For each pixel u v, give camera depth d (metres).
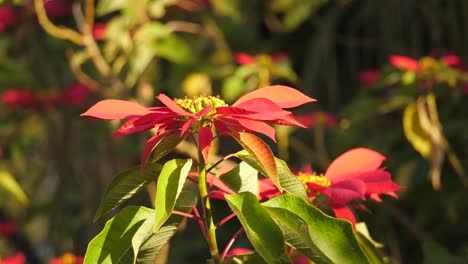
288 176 1.66
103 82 4.91
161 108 1.57
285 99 1.68
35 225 7.68
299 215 1.57
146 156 1.56
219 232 5.29
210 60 5.29
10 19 4.96
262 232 1.51
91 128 5.05
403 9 5.15
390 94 4.54
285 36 5.65
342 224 1.55
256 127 1.60
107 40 4.83
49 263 6.12
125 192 1.63
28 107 4.96
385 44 5.24
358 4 5.36
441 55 5.09
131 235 1.60
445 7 5.07
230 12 5.10
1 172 4.28
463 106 4.32
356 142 4.53
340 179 2.04
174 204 1.52
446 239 4.54
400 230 4.70
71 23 5.23
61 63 5.26
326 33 5.39
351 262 1.54
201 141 1.61
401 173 4.43
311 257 1.57
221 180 1.72
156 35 4.62
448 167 4.57
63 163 5.16
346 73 5.43
